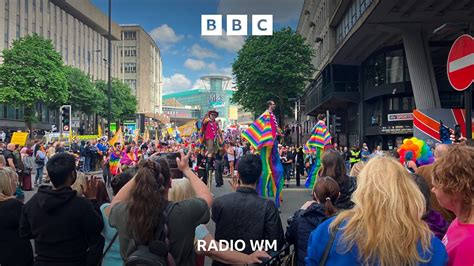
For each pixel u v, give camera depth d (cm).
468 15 2325
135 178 292
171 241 295
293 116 4134
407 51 2591
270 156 893
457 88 1027
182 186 366
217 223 387
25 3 5831
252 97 3538
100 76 8481
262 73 3409
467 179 241
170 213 300
